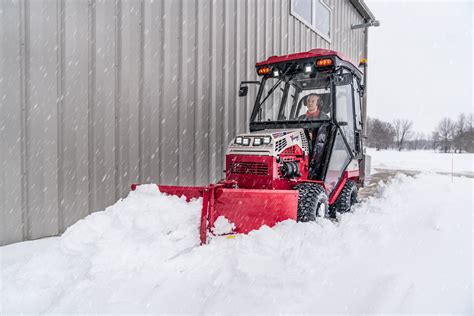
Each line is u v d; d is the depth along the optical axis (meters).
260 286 2.24
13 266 2.72
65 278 2.40
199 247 2.72
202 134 5.82
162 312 2.01
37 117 3.74
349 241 3.08
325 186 4.32
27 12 3.63
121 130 4.57
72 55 4.02
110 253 2.49
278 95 4.91
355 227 3.48
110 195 4.47
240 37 6.66
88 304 2.07
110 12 4.39
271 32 7.66
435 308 1.98
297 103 4.84
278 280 2.32
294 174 3.98
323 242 3.01
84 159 4.18
